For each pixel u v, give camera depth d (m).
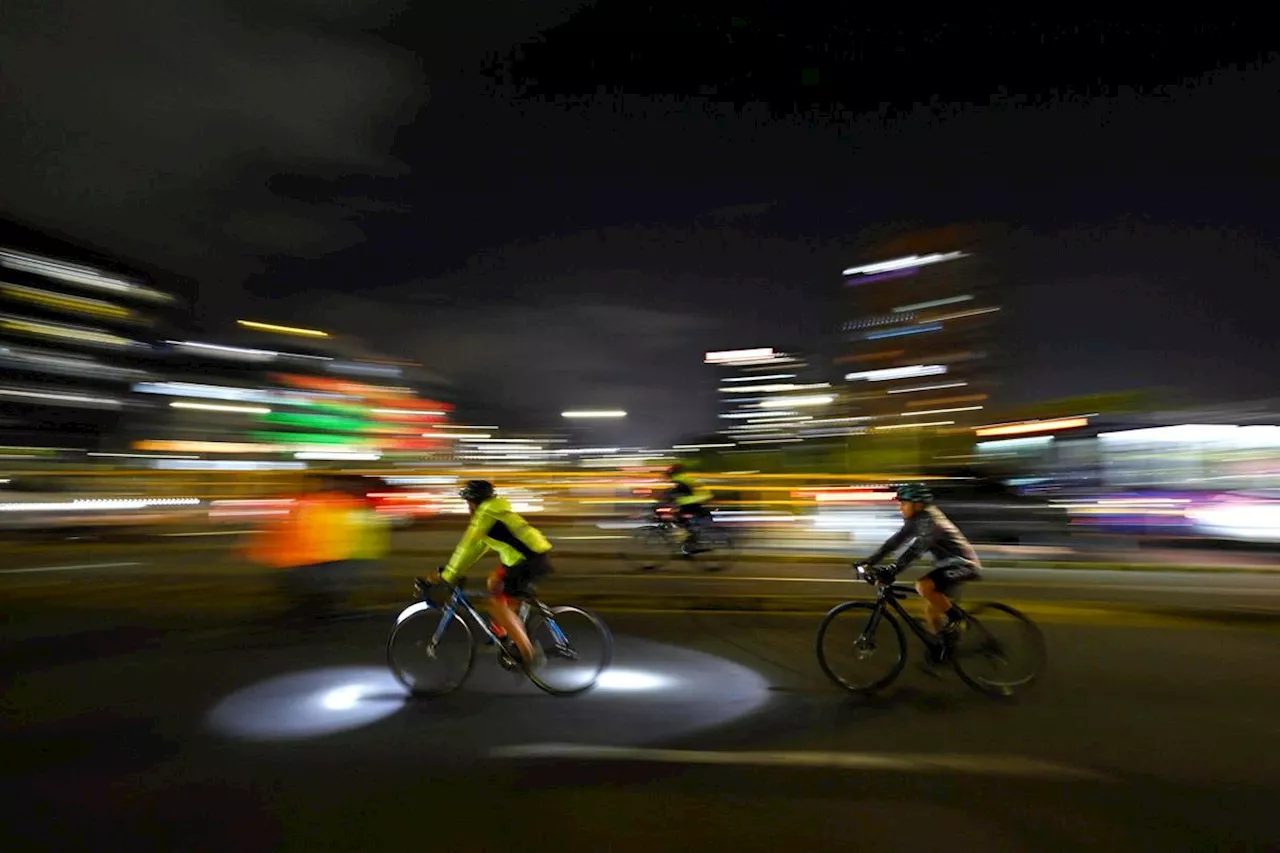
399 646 7.03
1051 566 15.95
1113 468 21.86
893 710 6.59
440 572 6.99
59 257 95.62
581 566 15.98
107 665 7.94
